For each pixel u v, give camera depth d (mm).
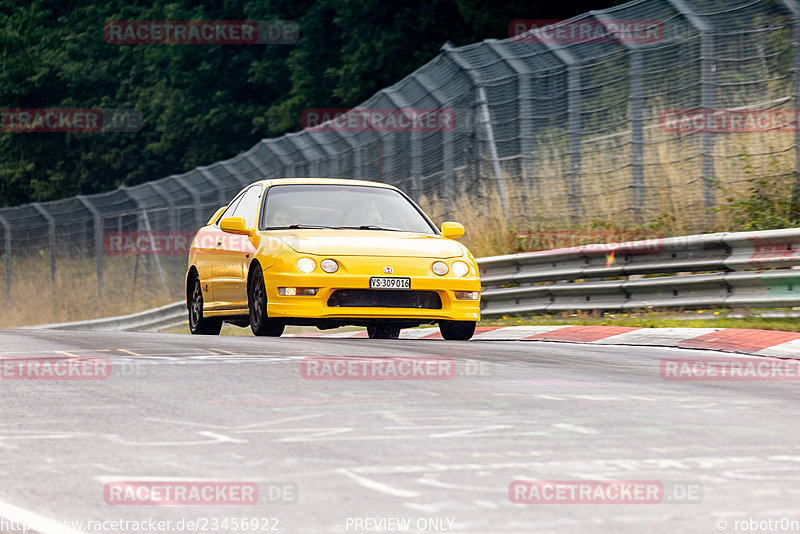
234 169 89375
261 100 165250
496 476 17844
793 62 55719
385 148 74500
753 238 46312
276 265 42344
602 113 63219
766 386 29156
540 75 64750
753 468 18594
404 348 37438
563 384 28625
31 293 128750
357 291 41969
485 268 61188
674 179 62688
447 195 70312
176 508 15977
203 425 22234
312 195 46812
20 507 16172
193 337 42781
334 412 23797
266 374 29641
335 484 17281
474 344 40375
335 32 146750
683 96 60188
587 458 19281
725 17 58156
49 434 21375
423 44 131375
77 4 188125
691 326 46062
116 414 23531
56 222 122000
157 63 173750
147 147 169375
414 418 23109
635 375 30953
